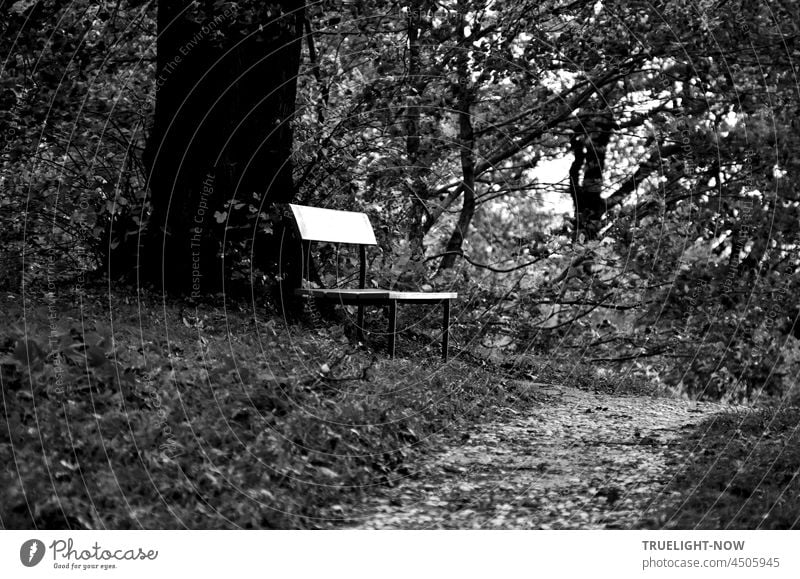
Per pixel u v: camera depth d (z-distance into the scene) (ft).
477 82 45.24
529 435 23.32
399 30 41.37
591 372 41.47
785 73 43.11
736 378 39.58
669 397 38.96
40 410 15.20
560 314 48.65
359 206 39.52
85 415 15.56
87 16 34.78
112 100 35.65
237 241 31.40
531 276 49.98
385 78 38.27
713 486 16.99
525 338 45.93
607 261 45.52
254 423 17.54
